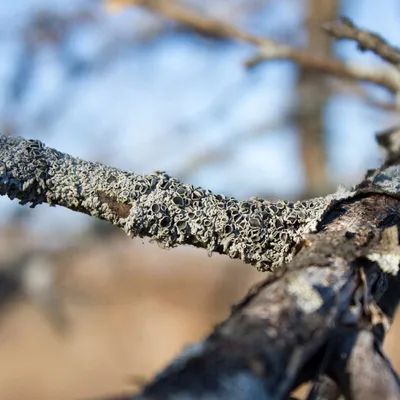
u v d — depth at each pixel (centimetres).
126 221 26
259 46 55
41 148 27
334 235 24
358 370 21
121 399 19
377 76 45
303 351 20
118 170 27
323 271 22
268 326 20
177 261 167
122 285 155
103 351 148
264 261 26
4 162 26
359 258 23
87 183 26
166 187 26
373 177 29
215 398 19
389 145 35
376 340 22
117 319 153
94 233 66
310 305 21
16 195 26
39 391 137
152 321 157
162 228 26
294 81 96
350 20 37
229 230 26
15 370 144
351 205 27
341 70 45
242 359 19
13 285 64
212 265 163
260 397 19
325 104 96
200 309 156
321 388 24
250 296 22
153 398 18
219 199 26
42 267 64
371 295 23
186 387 19
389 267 23
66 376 141
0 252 64
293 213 26
